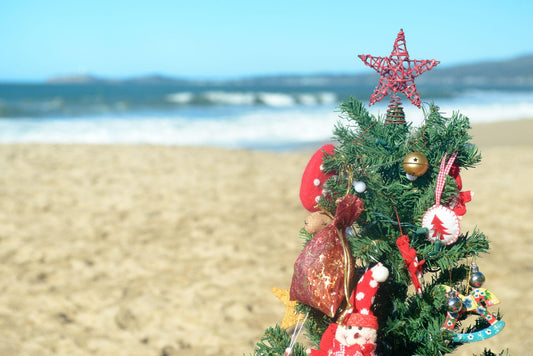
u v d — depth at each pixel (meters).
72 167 8.73
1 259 4.63
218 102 33.00
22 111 22.09
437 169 1.71
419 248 1.73
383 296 1.75
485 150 10.86
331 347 1.71
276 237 5.38
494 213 5.99
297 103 36.06
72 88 62.81
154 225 5.75
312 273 1.64
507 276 4.14
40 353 3.08
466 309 1.73
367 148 1.74
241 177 8.30
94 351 3.14
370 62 1.75
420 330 1.73
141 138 14.59
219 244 5.13
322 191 1.75
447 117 1.74
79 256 4.78
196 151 10.71
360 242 1.71
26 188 7.19
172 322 3.55
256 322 3.56
